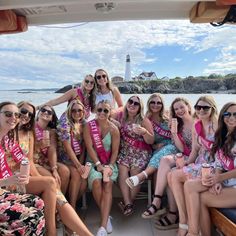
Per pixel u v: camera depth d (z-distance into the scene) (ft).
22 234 7.53
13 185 8.48
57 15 12.48
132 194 11.59
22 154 9.32
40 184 8.70
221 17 11.35
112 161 11.31
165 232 10.29
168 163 10.64
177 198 9.41
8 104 8.80
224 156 9.01
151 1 10.30
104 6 10.87
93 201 13.07
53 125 11.35
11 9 11.22
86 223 11.03
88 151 11.30
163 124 12.31
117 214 11.76
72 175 10.72
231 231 7.55
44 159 11.05
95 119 11.53
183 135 11.35
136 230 10.48
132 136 11.91
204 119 10.11
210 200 8.49
